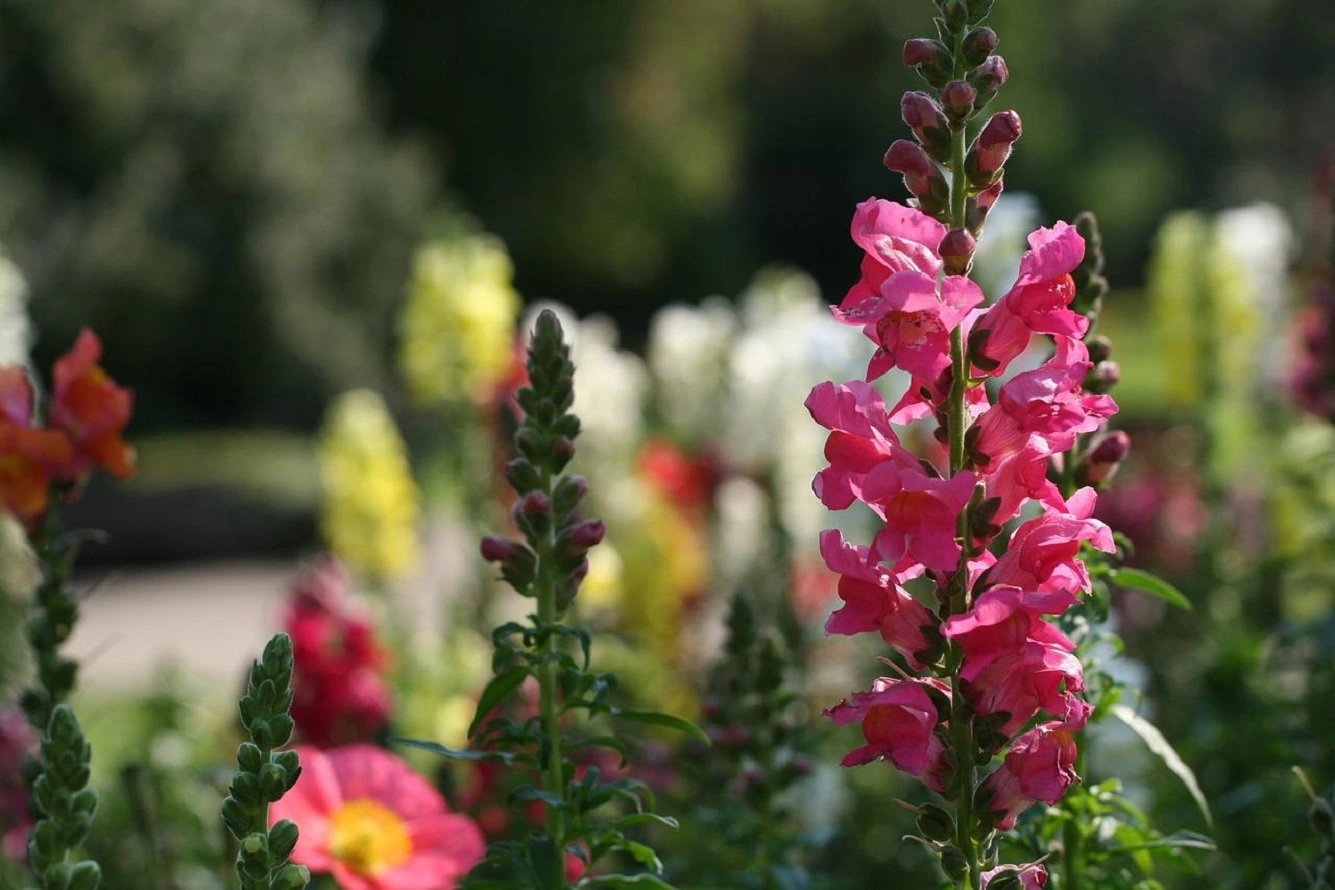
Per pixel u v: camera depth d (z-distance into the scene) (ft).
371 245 119.03
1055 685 9.51
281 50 116.16
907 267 9.30
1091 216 12.96
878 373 9.32
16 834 17.46
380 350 119.44
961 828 9.73
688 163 159.84
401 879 13.87
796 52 188.24
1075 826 12.25
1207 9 205.05
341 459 35.63
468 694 26.50
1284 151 210.38
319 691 20.43
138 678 50.21
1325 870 10.47
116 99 107.96
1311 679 18.29
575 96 153.48
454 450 32.09
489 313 32.12
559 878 11.42
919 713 9.43
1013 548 9.64
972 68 10.02
